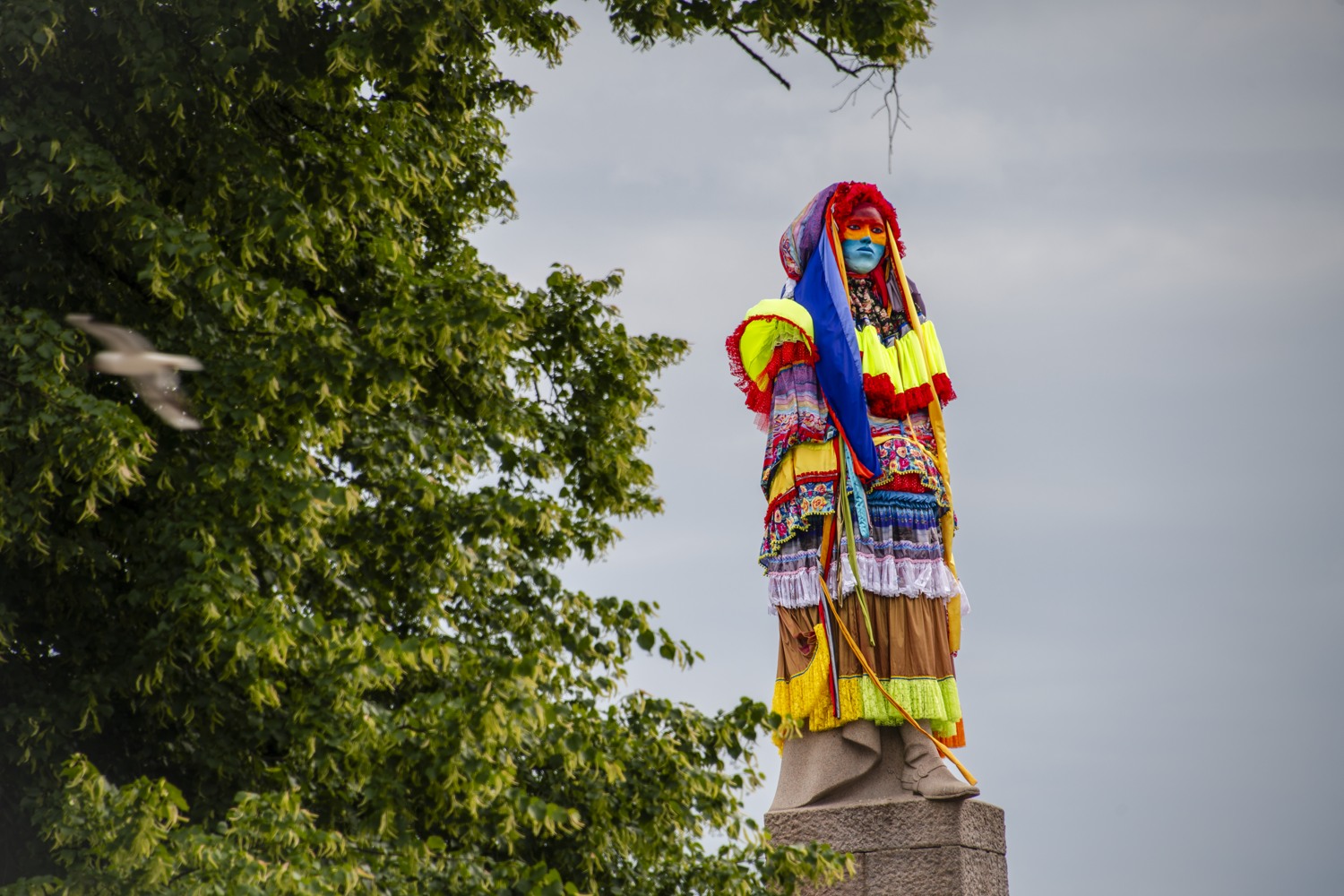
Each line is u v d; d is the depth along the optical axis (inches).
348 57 1302.9
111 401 1145.4
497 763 1187.3
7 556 1282.0
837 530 1665.8
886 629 1644.9
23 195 1219.2
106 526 1302.9
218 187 1364.4
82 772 1067.9
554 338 1676.9
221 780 1290.6
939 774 1594.5
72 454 1108.5
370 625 1320.1
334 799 1302.9
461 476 1457.9
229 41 1309.1
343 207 1513.3
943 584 1665.8
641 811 1360.7
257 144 1374.3
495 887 1205.1
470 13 1411.2
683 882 1427.2
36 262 1314.0
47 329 1176.8
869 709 1612.9
